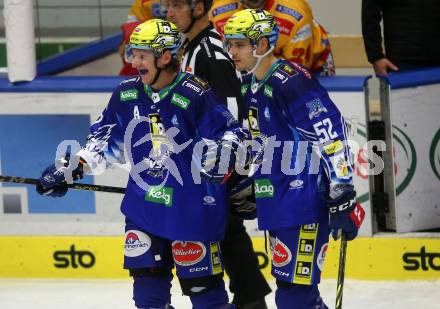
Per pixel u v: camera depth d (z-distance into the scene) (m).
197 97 11.09
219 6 15.20
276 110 11.10
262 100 11.16
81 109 15.41
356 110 15.00
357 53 18.84
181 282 11.52
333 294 14.59
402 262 15.20
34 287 15.25
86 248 15.63
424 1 15.52
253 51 11.08
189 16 12.71
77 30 19.80
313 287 11.38
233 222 12.89
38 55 19.78
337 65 18.95
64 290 15.08
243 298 13.04
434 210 15.38
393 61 15.88
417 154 15.17
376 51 15.86
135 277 11.53
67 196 15.61
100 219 15.63
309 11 15.09
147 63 11.02
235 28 11.05
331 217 11.06
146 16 16.77
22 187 15.64
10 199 15.70
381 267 15.22
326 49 15.47
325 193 11.23
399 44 15.74
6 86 15.48
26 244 15.72
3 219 15.77
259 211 11.41
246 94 11.48
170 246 11.77
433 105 15.14
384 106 15.09
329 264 15.33
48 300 14.59
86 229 15.63
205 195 11.30
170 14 12.76
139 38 10.95
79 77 15.72
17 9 15.41
